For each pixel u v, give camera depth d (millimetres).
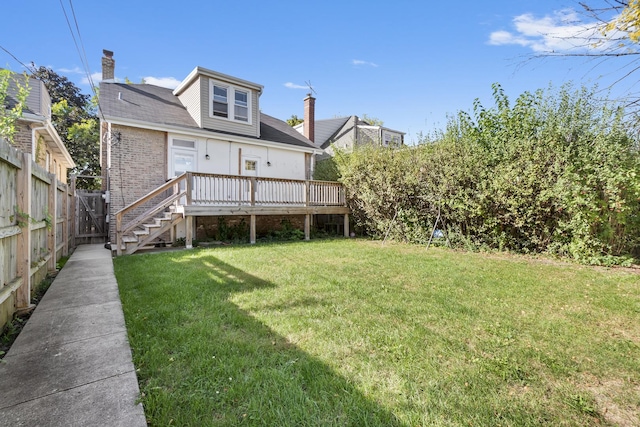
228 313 3227
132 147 9141
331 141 19906
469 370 2209
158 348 2439
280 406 1795
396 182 9414
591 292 4215
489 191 7559
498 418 1735
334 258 6582
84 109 19750
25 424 1552
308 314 3236
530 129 7477
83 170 18688
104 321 2963
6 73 5922
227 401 1844
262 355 2373
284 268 5480
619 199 6051
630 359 2408
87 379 1985
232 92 11289
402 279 4801
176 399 1840
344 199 11461
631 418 1775
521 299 3875
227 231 10289
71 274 4898
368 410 1775
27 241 3266
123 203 8938
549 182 6746
